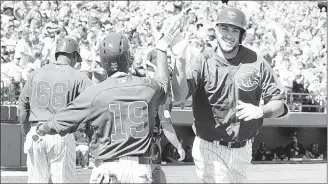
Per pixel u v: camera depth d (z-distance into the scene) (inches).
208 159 233.5
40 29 677.3
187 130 629.9
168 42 204.8
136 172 188.5
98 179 189.0
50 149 264.4
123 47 193.0
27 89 273.1
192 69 226.8
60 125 192.5
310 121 667.4
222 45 225.0
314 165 600.4
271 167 569.6
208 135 232.4
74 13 731.4
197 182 427.2
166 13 799.7
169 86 206.7
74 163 273.3
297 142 696.4
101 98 190.4
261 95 234.1
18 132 502.6
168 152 581.9
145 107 191.6
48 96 267.9
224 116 230.1
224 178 233.9
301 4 951.0
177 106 597.0
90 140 196.7
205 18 802.2
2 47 619.2
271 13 907.4
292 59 785.6
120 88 191.0
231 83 228.5
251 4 914.7
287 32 865.5
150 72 332.2
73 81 268.8
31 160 268.8
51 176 269.3
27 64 562.9
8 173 461.7
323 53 850.8
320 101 699.4
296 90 692.7
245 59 230.4
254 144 683.4
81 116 191.9
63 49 272.4
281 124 650.8
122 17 745.6
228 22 222.5
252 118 217.6
